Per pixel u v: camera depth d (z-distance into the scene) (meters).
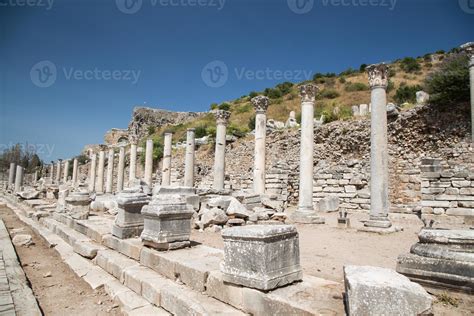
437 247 4.22
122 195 8.52
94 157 41.56
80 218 11.72
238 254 4.56
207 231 10.41
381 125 10.98
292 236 4.69
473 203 12.58
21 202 21.91
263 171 15.88
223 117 19.14
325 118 29.52
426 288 4.11
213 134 39.16
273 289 4.29
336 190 18.56
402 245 8.31
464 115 19.14
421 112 20.47
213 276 4.94
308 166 13.08
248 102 58.19
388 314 3.09
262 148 15.98
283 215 12.27
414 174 20.05
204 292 5.07
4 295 5.85
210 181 29.42
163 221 6.74
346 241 8.89
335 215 16.03
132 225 8.20
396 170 20.86
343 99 45.69
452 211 13.01
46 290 6.67
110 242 8.32
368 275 3.48
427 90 24.89
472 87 11.68
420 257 4.25
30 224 14.34
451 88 18.83
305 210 12.77
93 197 19.11
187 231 7.05
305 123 13.34
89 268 7.70
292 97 52.22
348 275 3.53
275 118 45.50
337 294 4.13
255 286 4.25
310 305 3.77
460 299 3.83
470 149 18.42
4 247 9.69
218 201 11.50
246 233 4.41
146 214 6.98
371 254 7.27
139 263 6.89
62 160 50.22
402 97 36.56
